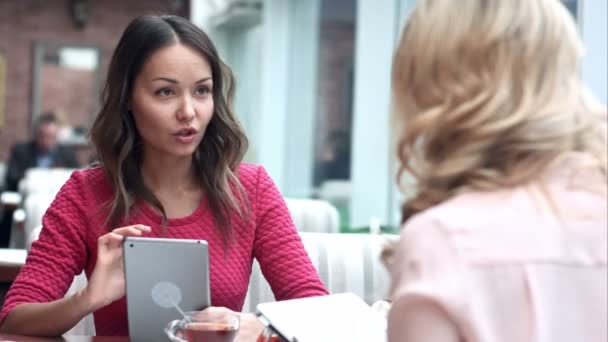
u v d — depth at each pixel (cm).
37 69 1448
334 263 289
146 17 220
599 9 340
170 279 180
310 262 238
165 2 1488
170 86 215
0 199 708
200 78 217
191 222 228
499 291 102
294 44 949
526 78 108
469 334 100
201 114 217
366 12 702
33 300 213
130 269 179
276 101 987
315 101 877
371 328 165
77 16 1448
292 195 955
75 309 191
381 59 693
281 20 975
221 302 227
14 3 1439
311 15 891
